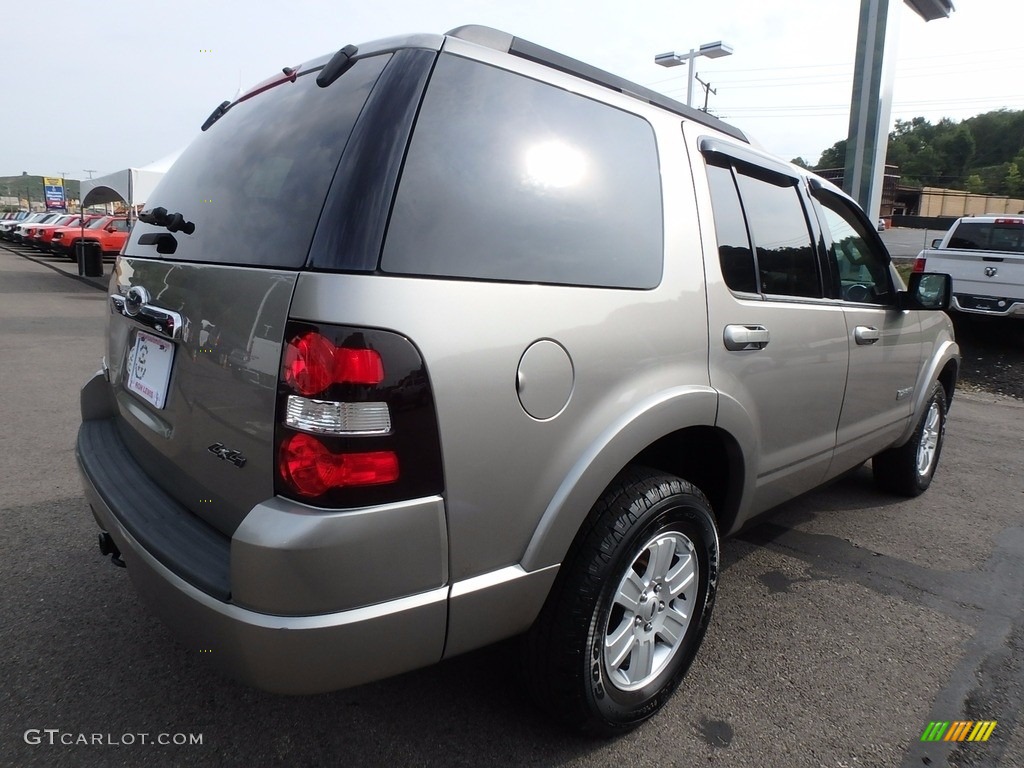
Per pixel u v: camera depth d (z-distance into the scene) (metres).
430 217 1.57
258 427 1.52
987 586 3.20
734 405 2.28
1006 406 7.72
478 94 1.75
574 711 1.93
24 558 3.02
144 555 1.70
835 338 2.89
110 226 23.95
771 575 3.25
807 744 2.11
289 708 2.15
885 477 4.32
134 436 2.17
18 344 8.43
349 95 1.72
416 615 1.54
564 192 1.86
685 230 2.18
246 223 1.72
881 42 9.67
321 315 1.42
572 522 1.78
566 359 1.74
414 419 1.47
